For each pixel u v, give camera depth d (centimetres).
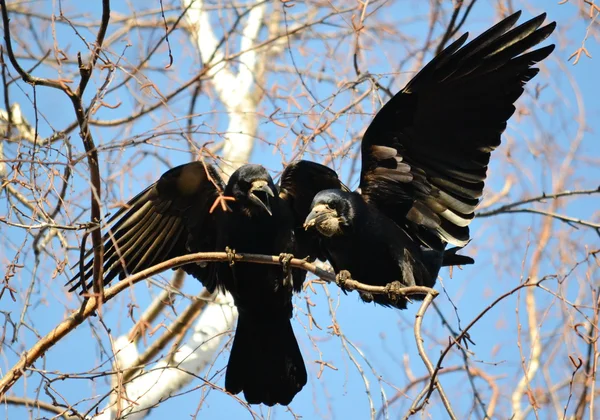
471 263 1141
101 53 905
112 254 1134
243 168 1109
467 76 1051
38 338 939
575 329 950
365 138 1098
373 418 959
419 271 1075
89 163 859
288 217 1123
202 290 1306
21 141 920
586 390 991
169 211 1150
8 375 875
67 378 870
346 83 1141
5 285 891
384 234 1070
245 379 1131
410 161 1098
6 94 1083
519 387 1282
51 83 848
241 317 1137
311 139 1117
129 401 866
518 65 1033
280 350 1134
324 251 1118
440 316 1224
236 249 1112
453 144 1080
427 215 1098
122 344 1300
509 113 1052
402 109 1072
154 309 1305
